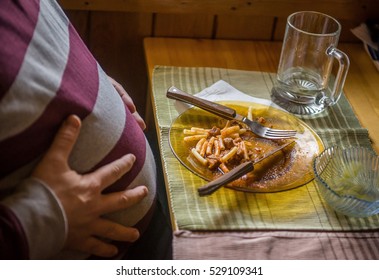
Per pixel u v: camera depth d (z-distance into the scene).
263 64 1.40
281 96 1.25
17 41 0.71
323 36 1.20
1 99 0.68
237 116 1.13
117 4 1.37
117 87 1.10
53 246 0.76
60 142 0.76
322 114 1.22
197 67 1.34
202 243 0.89
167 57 1.38
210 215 0.93
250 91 1.28
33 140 0.74
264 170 1.02
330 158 1.03
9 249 0.71
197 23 1.46
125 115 0.89
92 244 0.84
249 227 0.92
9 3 0.72
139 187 0.89
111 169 0.83
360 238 0.93
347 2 1.45
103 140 0.82
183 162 1.02
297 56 1.25
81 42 0.87
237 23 1.47
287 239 0.91
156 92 1.23
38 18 0.76
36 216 0.73
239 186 0.98
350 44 1.52
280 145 1.08
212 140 1.06
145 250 1.06
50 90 0.73
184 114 1.14
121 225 0.87
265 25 1.48
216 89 1.25
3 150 0.71
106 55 1.49
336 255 0.89
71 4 1.35
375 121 1.22
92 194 0.80
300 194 0.99
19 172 0.75
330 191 0.93
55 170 0.76
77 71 0.80
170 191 0.97
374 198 0.98
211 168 1.00
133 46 1.48
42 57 0.74
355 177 1.02
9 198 0.73
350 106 1.25
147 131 1.46
